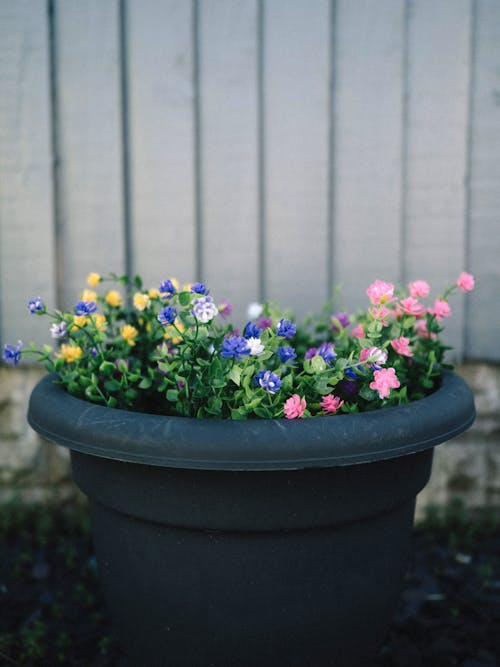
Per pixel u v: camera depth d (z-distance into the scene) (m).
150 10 2.10
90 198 2.16
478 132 2.18
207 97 2.12
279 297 2.20
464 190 2.18
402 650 1.72
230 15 2.10
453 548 2.19
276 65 2.12
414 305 1.46
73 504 2.32
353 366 1.28
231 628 1.26
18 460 2.28
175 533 1.24
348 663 1.34
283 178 2.16
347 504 1.22
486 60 2.15
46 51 2.10
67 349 1.45
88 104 2.12
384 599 1.36
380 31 2.12
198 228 2.17
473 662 1.69
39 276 2.18
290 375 1.26
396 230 2.19
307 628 1.27
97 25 2.10
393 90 2.14
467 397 1.36
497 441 2.32
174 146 2.14
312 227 2.17
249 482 1.18
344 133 2.15
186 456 1.13
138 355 1.60
